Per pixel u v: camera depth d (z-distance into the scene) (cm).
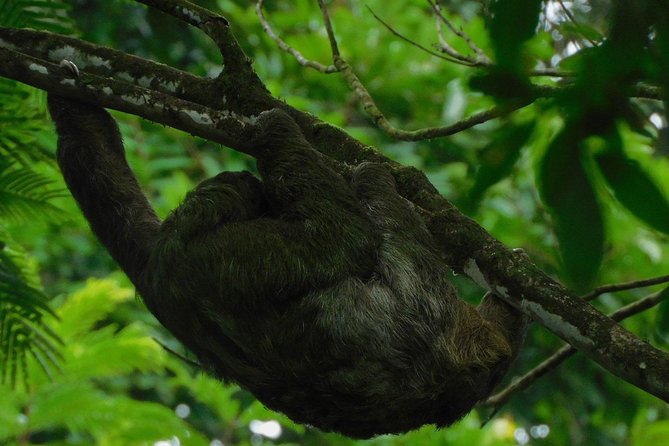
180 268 913
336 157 988
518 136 613
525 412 2272
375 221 923
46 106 1177
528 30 520
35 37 1002
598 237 555
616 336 733
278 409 955
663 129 550
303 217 909
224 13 2230
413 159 2267
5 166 1210
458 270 884
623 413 2333
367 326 880
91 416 1642
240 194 961
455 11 2667
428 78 2494
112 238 1082
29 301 1167
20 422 1606
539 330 2075
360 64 2527
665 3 491
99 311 1656
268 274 885
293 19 2475
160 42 2216
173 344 2278
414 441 1944
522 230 1947
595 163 560
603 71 527
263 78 2348
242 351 914
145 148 2120
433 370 903
